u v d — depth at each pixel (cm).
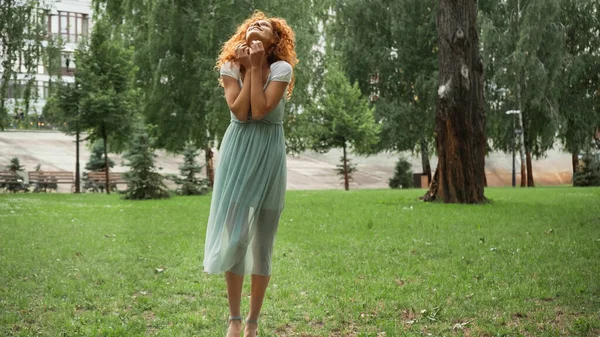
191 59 3039
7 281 626
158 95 3078
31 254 794
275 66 412
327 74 3434
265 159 412
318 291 584
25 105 2881
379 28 3959
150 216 1356
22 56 2717
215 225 409
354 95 3356
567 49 3784
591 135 3859
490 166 5403
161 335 448
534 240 936
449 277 649
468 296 560
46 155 4606
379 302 546
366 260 759
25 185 2933
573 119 3822
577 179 3619
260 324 476
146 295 575
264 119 414
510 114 3741
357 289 591
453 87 1788
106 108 2620
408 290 588
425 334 452
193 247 868
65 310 511
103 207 1653
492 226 1137
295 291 584
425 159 4131
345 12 3931
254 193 408
